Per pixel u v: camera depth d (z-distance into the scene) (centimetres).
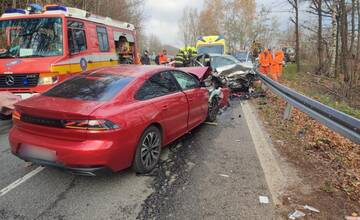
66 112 342
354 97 1296
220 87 875
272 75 1619
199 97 603
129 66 503
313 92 1382
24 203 351
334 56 2059
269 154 520
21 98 672
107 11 2512
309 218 334
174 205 353
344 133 461
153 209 344
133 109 396
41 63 683
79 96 392
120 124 364
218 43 2036
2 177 414
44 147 362
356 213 347
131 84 420
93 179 413
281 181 418
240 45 5488
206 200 364
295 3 2414
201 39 2083
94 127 345
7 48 736
